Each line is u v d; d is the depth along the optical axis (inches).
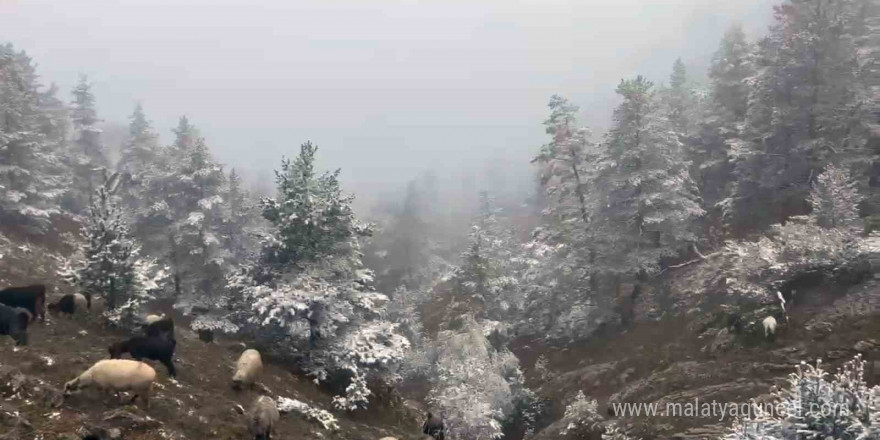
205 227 1250.0
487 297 1473.9
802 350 802.8
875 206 1061.1
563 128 1397.6
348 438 585.0
